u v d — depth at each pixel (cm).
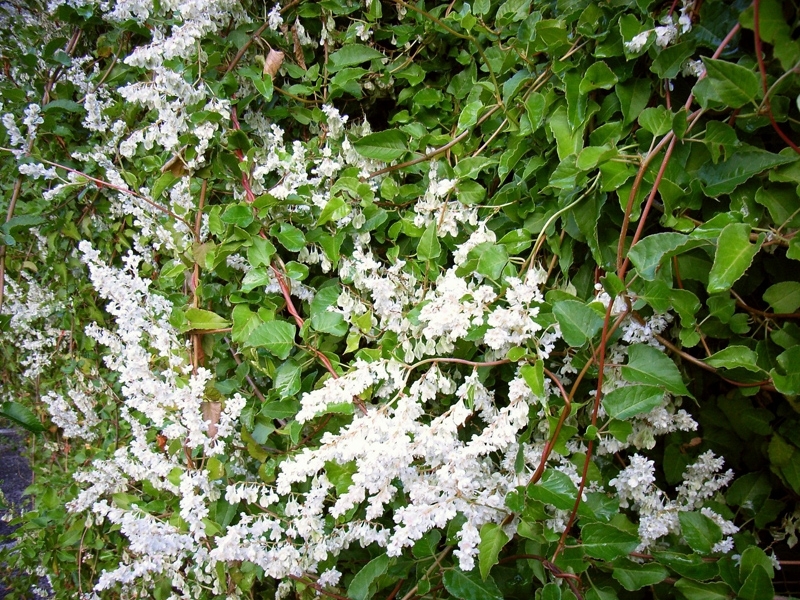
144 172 81
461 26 69
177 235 71
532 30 62
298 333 68
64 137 90
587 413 59
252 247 65
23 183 94
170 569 67
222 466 61
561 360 61
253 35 72
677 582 52
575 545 51
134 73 87
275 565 55
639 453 63
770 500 56
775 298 52
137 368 59
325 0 72
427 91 72
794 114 50
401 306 62
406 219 66
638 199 52
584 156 52
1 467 151
